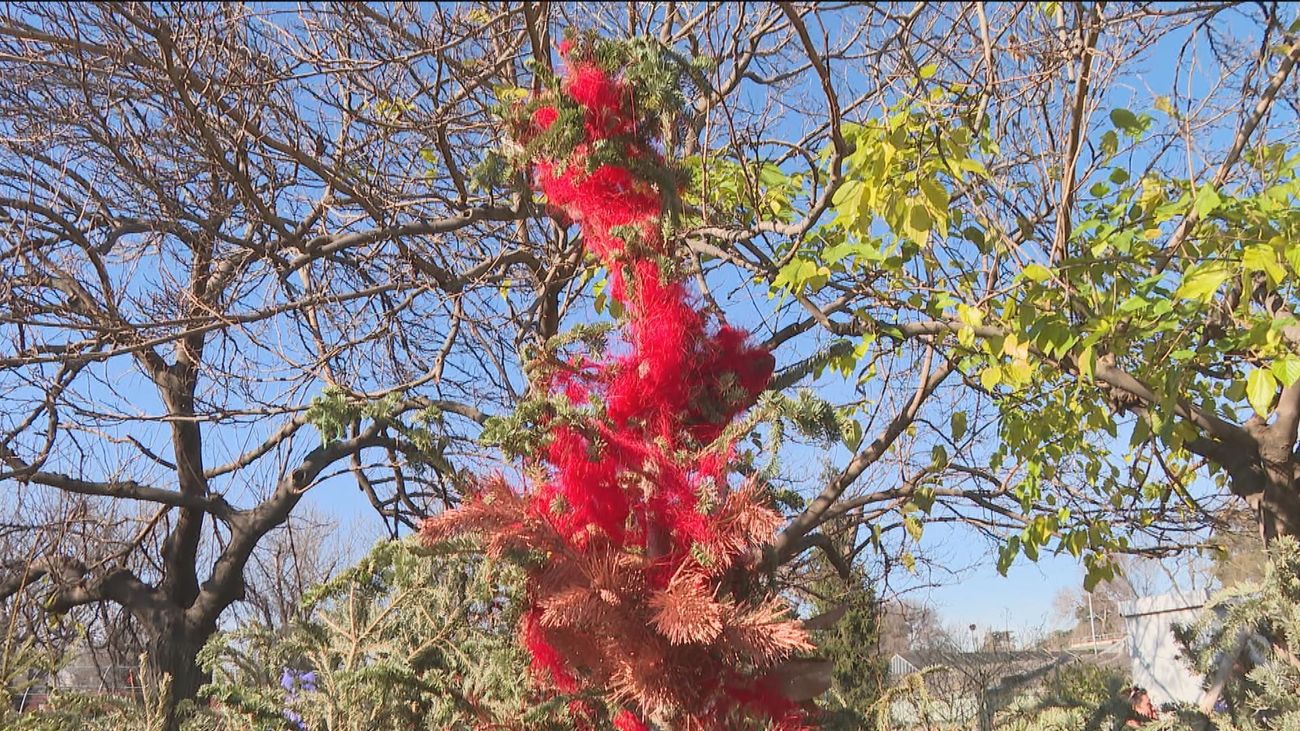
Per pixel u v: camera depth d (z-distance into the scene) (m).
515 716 2.42
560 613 1.86
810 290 4.09
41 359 4.80
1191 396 4.53
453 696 2.63
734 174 4.36
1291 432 4.11
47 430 6.64
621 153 2.37
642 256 2.34
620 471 2.08
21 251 5.31
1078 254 3.91
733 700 1.99
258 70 4.73
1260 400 3.09
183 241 5.61
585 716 2.28
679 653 1.96
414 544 2.17
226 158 4.95
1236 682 3.45
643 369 2.22
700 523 1.97
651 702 1.95
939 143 3.28
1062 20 3.62
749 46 4.10
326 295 5.24
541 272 5.32
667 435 2.15
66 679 5.66
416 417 2.06
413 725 2.77
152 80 4.71
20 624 7.42
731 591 2.06
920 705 3.94
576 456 2.07
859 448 4.50
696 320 2.32
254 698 2.68
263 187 5.84
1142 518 4.97
